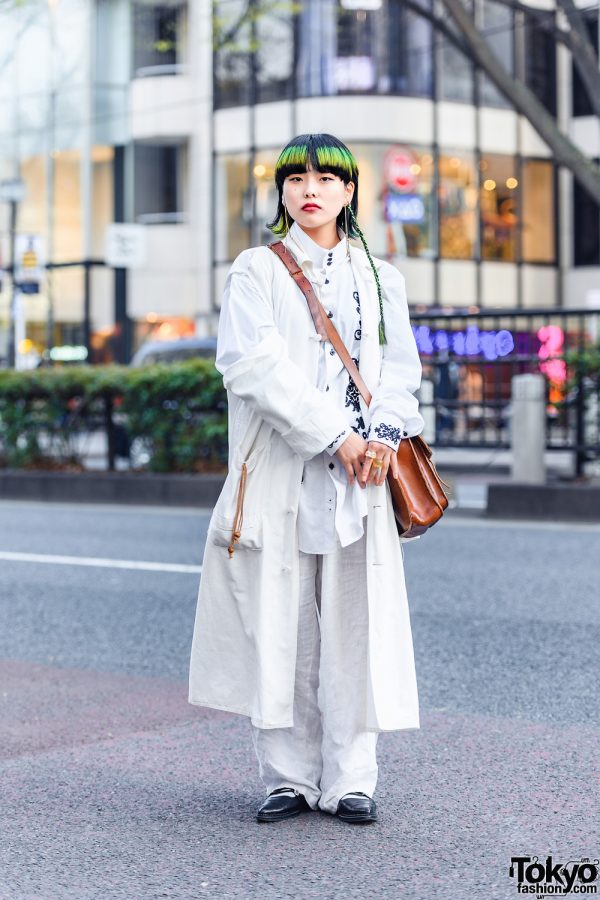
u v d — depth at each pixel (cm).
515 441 1438
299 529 405
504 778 472
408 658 406
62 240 3941
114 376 1617
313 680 420
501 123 3597
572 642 727
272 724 405
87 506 1577
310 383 398
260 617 403
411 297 3469
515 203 3631
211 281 3684
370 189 3450
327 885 366
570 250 3741
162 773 488
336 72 3441
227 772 488
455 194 3531
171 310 3816
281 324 405
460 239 3544
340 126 3438
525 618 799
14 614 853
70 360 3922
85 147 3853
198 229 3744
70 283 3925
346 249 416
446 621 794
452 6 1620
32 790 468
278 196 422
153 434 1602
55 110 3903
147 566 1056
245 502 402
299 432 389
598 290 3688
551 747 516
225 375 397
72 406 1681
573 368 1427
